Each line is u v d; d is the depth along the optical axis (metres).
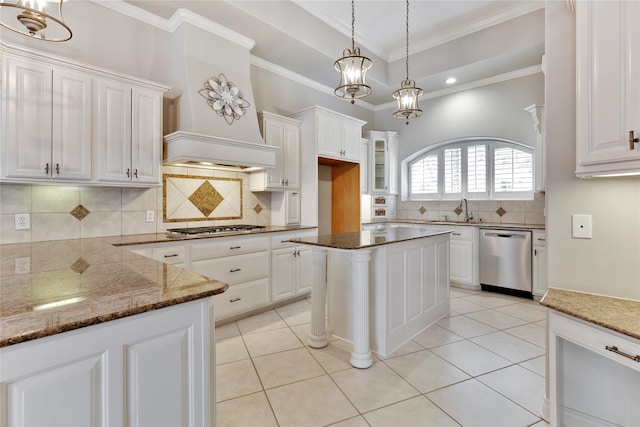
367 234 2.91
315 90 4.79
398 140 5.61
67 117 2.29
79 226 2.64
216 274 2.93
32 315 0.82
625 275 1.45
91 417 0.85
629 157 1.17
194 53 3.07
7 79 2.06
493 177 4.83
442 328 2.93
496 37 3.91
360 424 1.66
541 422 1.67
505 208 4.59
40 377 0.77
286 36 3.47
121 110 2.57
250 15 3.10
